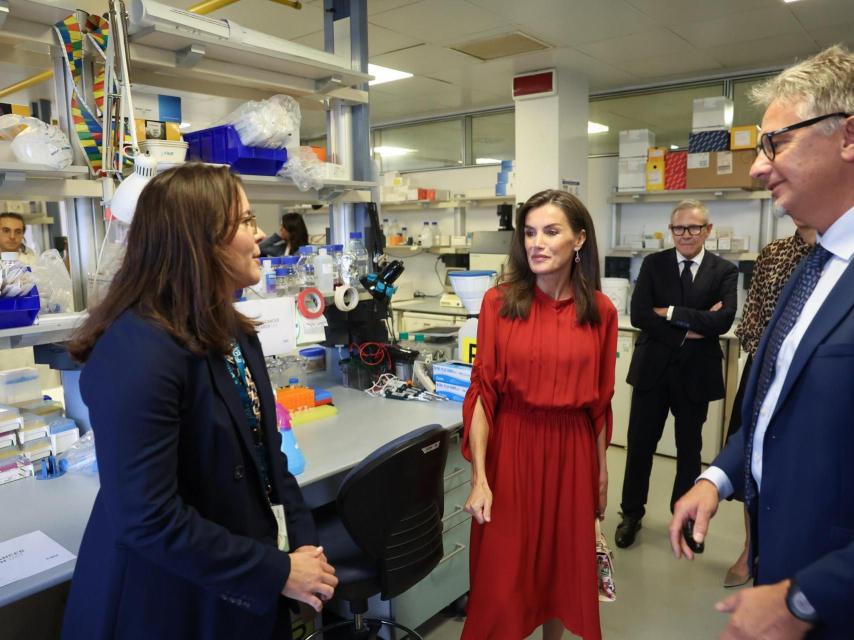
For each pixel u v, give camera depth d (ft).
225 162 6.95
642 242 15.51
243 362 4.06
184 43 6.31
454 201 18.35
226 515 3.56
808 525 3.11
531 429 5.88
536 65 14.14
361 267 9.00
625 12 10.69
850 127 2.99
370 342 8.81
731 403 12.30
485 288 8.30
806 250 7.07
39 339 5.49
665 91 15.88
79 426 6.30
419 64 13.98
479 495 5.73
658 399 9.46
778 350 3.51
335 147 8.94
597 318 5.88
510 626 5.77
